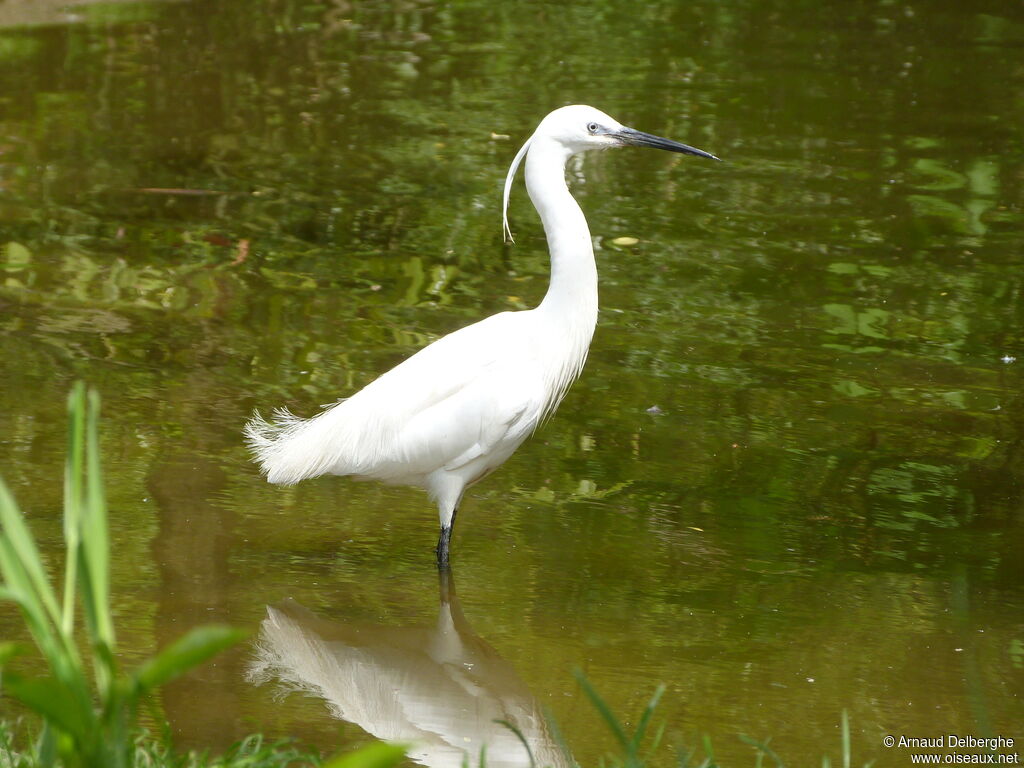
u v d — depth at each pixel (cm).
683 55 2491
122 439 1027
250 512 932
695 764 626
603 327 1298
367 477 905
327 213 1631
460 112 2106
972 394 1149
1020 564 864
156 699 692
